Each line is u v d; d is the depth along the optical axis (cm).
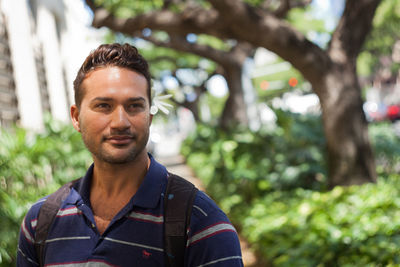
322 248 367
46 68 757
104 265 110
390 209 441
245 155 762
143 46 1742
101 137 113
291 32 576
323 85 595
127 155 113
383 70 2095
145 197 114
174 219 112
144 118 116
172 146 2867
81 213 117
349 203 484
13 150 385
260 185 696
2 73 552
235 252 113
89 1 713
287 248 407
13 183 372
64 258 114
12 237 290
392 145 810
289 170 691
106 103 113
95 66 115
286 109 755
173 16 637
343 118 591
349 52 604
